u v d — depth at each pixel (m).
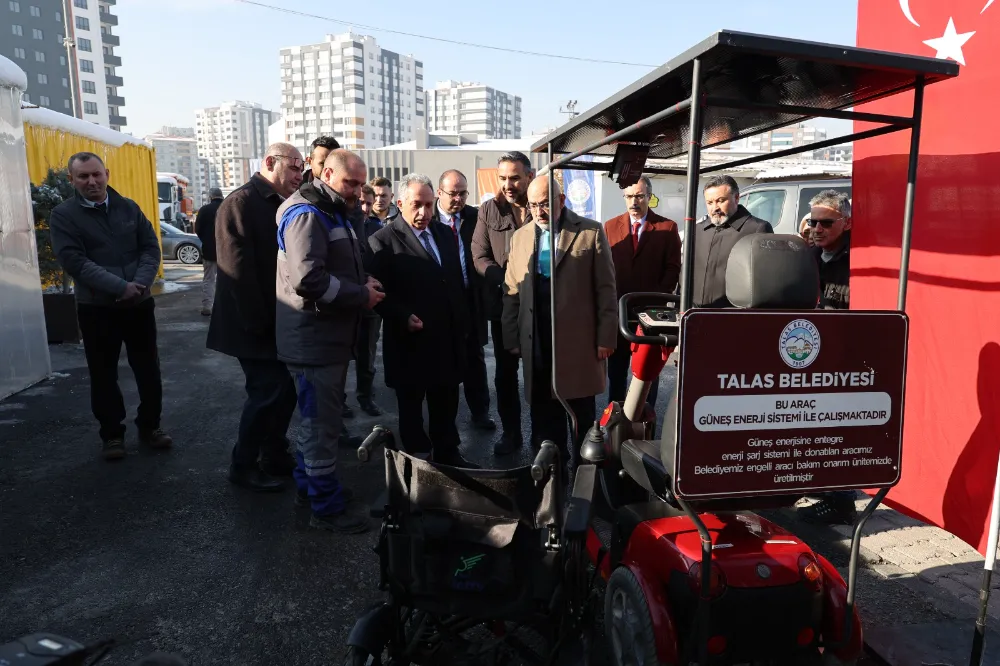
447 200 4.78
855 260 3.45
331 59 169.62
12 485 4.06
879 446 2.01
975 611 2.71
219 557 3.23
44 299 8.25
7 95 5.89
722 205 4.10
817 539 3.36
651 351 2.72
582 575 2.36
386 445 2.19
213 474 4.27
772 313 1.88
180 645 2.57
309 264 3.09
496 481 2.07
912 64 1.79
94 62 114.25
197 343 8.62
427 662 2.29
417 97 195.75
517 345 4.16
